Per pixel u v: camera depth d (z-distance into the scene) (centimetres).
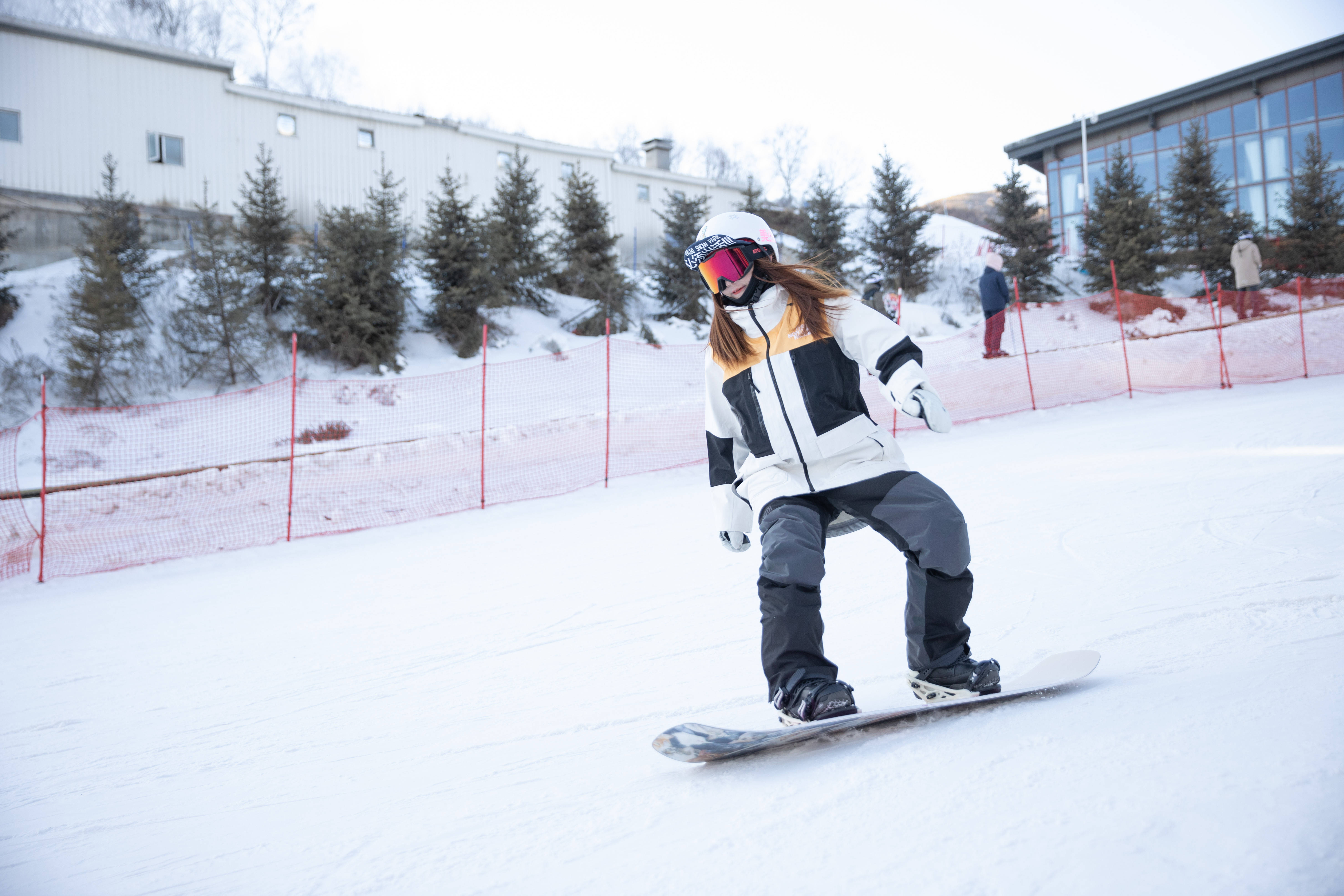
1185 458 582
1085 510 454
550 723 246
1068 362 1271
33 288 1598
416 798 198
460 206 1703
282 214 1627
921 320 1984
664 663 296
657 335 1878
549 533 623
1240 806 113
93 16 3803
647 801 168
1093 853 108
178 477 897
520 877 141
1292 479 461
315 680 327
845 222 2228
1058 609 286
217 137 2212
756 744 166
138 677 360
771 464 200
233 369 1416
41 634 475
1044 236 2219
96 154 2059
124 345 1350
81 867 183
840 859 123
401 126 2480
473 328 1639
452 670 319
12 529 784
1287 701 154
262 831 190
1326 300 1645
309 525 787
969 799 135
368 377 1473
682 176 3053
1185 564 322
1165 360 1272
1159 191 2334
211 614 480
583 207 2041
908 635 200
